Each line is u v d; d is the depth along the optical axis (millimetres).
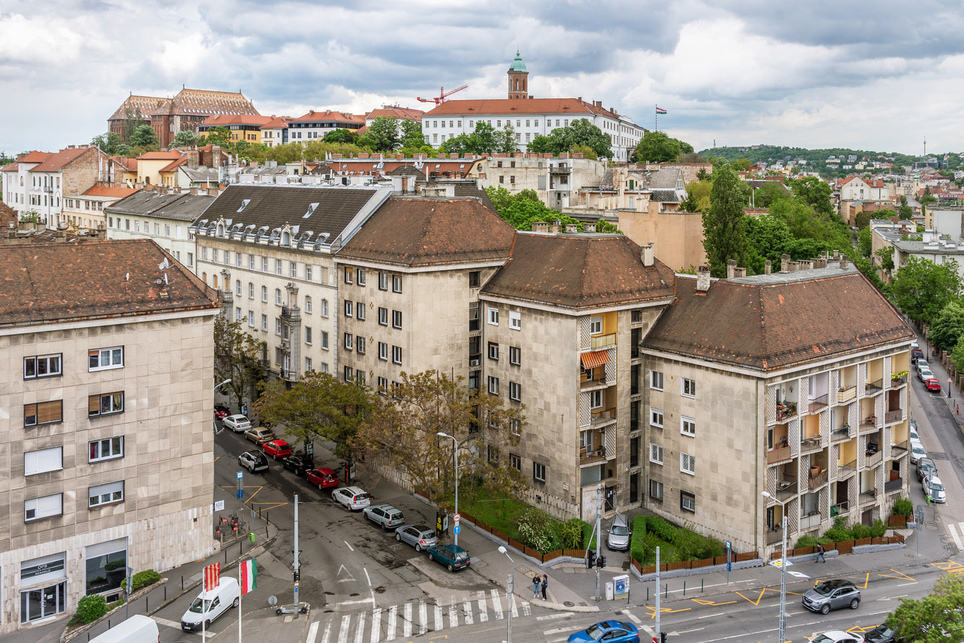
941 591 52094
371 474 85062
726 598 62281
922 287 150125
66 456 57469
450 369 81375
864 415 78250
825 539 72250
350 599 60781
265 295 102375
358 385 81375
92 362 58250
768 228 149250
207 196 130375
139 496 61156
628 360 75250
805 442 70688
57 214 195625
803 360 68188
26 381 55562
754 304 71312
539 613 59438
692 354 70812
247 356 98875
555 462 74625
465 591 62594
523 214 152250
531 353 76625
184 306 61906
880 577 67125
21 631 55750
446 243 80875
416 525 70625
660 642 53469
